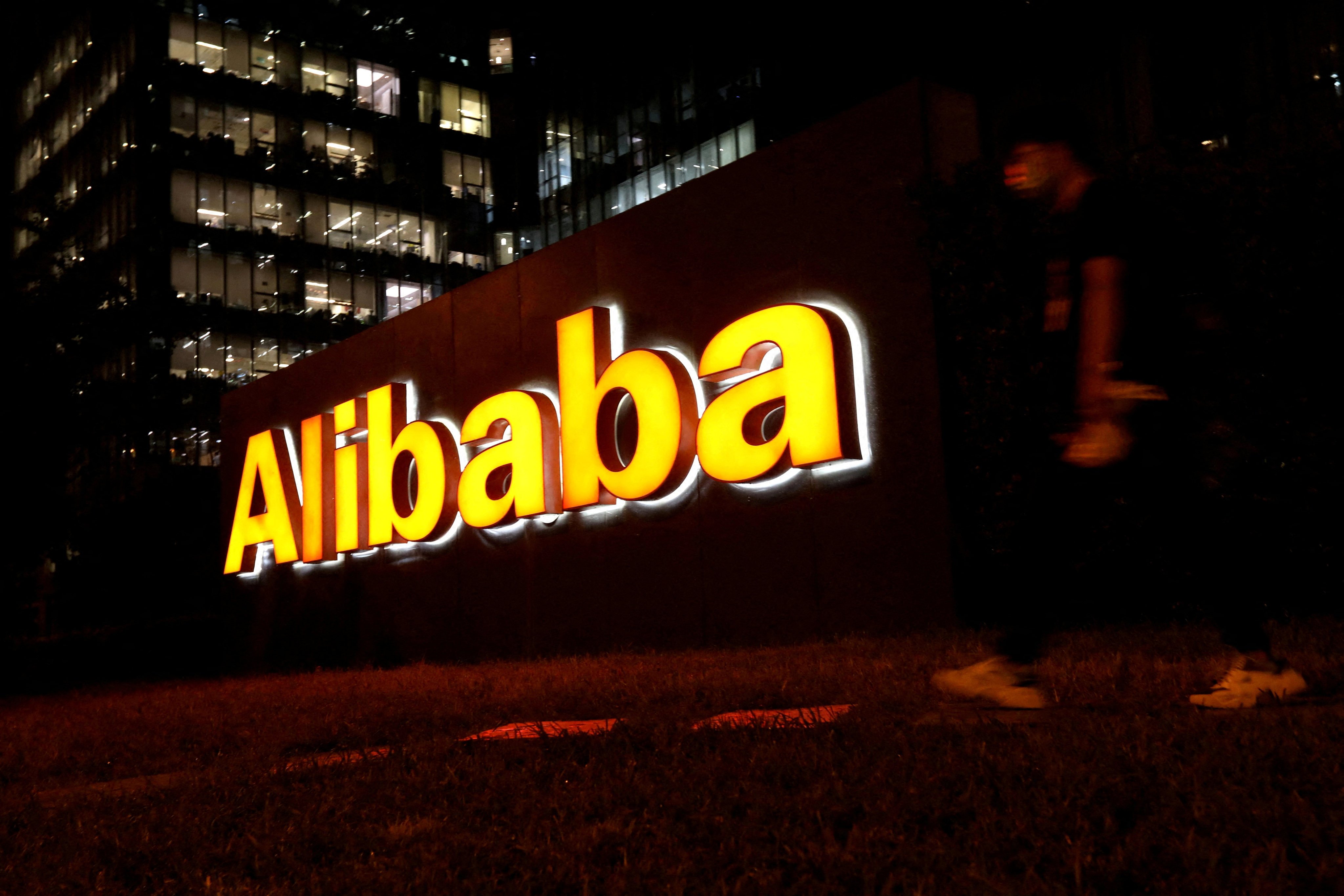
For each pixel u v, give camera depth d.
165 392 42.38
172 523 39.59
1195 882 2.03
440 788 3.72
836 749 3.52
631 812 3.04
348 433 20.06
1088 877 2.14
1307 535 7.66
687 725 4.48
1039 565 3.79
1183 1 16.61
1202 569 3.62
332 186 50.66
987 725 3.55
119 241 46.88
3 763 6.07
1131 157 8.97
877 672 5.85
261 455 22.69
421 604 18.08
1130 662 5.10
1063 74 18.22
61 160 52.44
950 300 10.17
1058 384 3.79
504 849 2.80
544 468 15.67
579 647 14.99
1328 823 2.26
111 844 3.35
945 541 10.53
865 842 2.46
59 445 26.44
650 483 13.58
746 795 3.03
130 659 25.66
